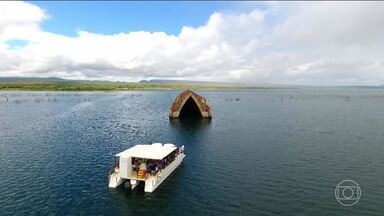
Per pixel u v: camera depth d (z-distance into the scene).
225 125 96.56
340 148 62.88
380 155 57.03
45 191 38.91
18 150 60.06
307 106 180.12
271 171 47.12
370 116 124.81
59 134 78.44
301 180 43.22
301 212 33.50
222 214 33.06
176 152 50.16
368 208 34.47
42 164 50.34
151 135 77.94
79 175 44.94
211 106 176.62
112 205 35.09
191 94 111.00
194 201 36.22
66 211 33.56
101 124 97.69
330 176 44.88
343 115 128.88
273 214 33.03
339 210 33.97
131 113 133.00
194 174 45.66
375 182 42.41
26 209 33.91
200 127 92.06
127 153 42.31
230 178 44.00
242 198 37.09
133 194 38.16
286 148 62.84
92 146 63.91
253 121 106.88
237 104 195.25
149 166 41.69
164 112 138.12
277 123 101.94
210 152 59.22
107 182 42.16
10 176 44.34
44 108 151.50
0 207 34.28
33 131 83.00
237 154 57.72
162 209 34.22
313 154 57.75
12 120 105.88
